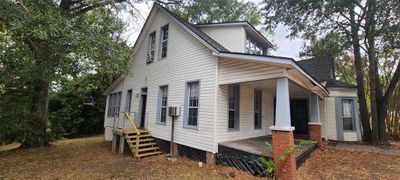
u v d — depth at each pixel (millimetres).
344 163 6922
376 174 5809
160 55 10625
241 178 5672
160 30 10820
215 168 6574
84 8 10453
